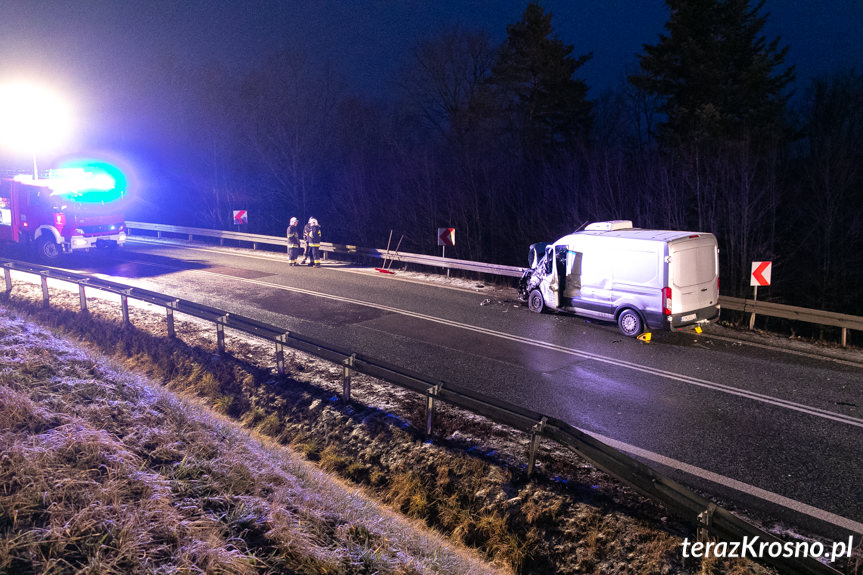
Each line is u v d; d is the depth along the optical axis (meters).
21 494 4.14
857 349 10.90
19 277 16.23
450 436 7.57
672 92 28.75
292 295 15.45
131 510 4.25
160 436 5.70
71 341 10.31
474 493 6.48
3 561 3.43
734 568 4.90
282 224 38.66
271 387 9.38
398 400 8.66
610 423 7.75
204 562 3.88
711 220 25.02
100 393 6.68
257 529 4.45
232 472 5.30
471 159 35.69
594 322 12.89
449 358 10.43
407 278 18.30
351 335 11.80
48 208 18.72
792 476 6.36
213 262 20.78
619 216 29.36
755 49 27.06
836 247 23.86
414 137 39.59
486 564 5.45
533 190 34.41
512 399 8.58
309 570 4.09
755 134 26.44
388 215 37.75
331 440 7.95
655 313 11.03
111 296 14.59
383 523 5.46
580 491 6.22
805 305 22.77
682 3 26.98
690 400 8.49
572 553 5.49
